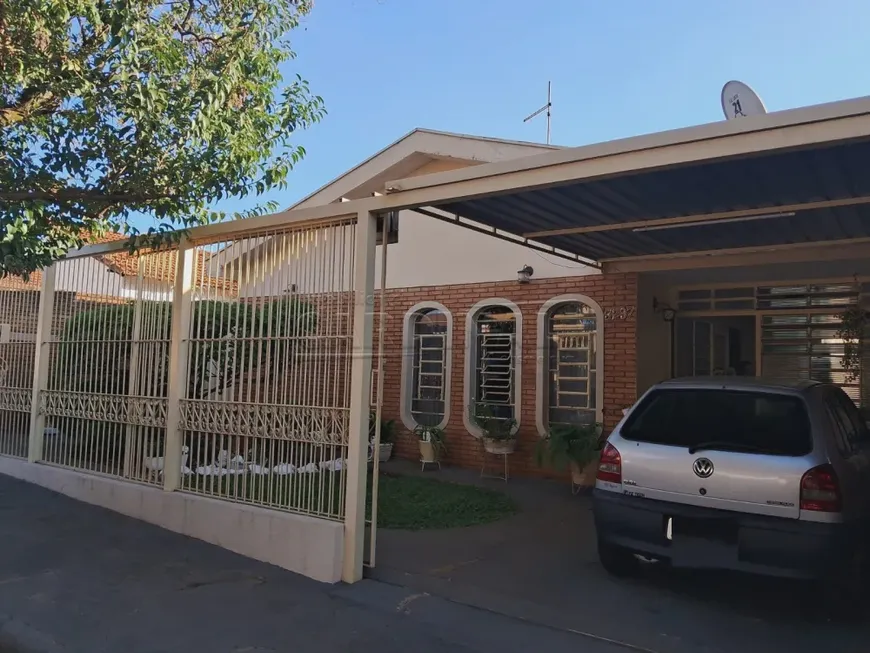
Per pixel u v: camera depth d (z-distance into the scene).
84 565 5.77
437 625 4.62
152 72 6.43
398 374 11.09
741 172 4.91
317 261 5.89
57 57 6.27
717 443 4.85
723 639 4.38
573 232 6.81
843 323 8.36
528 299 9.88
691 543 4.73
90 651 4.23
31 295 9.04
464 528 7.02
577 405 9.48
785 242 7.41
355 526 5.45
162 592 5.19
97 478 7.61
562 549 6.31
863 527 4.62
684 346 9.61
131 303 7.52
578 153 4.54
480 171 4.97
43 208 6.04
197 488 6.73
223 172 6.54
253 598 5.09
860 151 4.45
